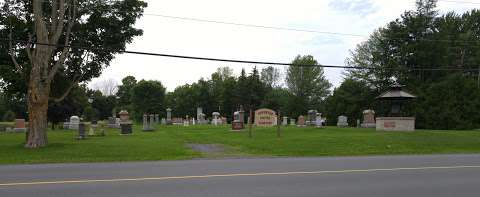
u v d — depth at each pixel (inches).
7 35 1049.5
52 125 2148.1
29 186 444.1
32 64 978.1
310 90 4202.8
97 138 1254.3
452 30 2866.6
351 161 716.7
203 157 810.8
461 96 2010.3
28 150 897.5
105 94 5054.1
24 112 3058.6
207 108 4141.2
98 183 463.8
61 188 431.5
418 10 2532.0
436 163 685.9
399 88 1488.7
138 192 410.0
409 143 1063.6
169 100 4375.0
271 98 3875.5
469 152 951.6
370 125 1879.9
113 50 1061.8
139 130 1812.3
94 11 1079.6
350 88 2802.7
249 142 1083.3
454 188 449.7
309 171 570.3
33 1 992.2
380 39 2699.3
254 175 528.4
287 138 1162.0
